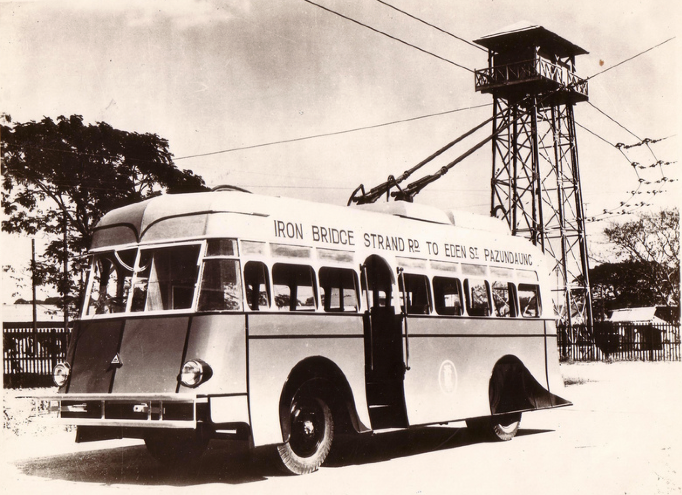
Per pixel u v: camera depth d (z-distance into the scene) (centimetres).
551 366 1504
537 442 1298
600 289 7188
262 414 927
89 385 960
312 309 1025
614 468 1023
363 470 1028
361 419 1062
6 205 2519
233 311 923
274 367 953
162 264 959
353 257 1109
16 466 1084
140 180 2639
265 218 990
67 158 2508
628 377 2725
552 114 3198
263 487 895
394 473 999
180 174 2645
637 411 1719
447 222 1359
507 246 1455
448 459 1129
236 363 912
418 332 1185
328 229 1077
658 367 3303
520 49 2994
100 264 1014
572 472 998
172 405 878
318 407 1022
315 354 1009
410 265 1205
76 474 1007
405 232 1220
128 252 988
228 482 934
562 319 3550
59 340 2628
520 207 3045
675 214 5309
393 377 1154
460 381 1260
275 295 980
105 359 957
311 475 985
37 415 1762
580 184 3319
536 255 1534
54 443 1350
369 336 1159
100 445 1327
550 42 3044
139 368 930
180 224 962
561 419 1609
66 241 2594
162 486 908
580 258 3456
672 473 984
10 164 2459
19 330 2569
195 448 1080
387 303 1192
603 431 1407
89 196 2567
